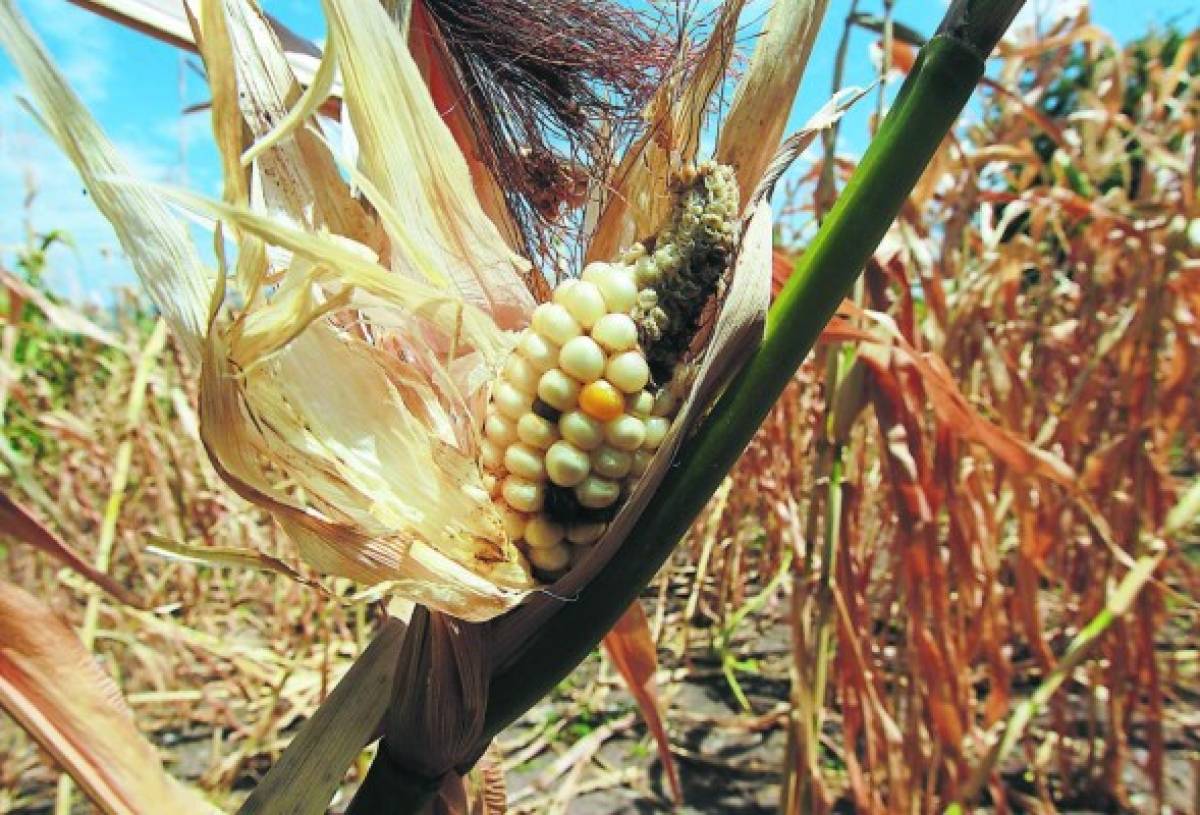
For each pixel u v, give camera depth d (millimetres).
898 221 471
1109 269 792
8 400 784
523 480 158
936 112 146
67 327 587
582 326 157
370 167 185
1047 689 500
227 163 151
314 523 165
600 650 848
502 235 213
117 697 164
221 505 799
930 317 572
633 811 605
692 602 871
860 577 522
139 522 862
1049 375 912
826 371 450
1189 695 831
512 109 202
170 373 816
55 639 159
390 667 186
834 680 753
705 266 160
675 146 196
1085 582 786
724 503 907
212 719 704
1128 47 907
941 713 457
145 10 230
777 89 184
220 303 151
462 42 197
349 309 183
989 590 534
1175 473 1081
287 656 794
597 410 150
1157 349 597
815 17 183
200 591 825
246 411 161
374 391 169
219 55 147
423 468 164
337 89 253
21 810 587
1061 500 680
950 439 461
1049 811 581
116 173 159
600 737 668
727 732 730
